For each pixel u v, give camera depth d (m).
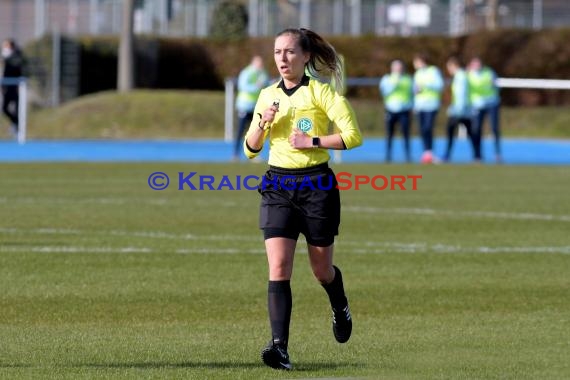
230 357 28.11
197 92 148.50
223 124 136.50
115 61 161.50
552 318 33.53
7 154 103.88
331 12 193.00
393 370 26.94
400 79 98.12
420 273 41.44
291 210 27.25
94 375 25.98
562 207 63.59
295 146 26.83
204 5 190.38
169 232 51.59
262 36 175.50
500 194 71.06
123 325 32.12
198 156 104.75
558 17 195.38
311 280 39.78
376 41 164.38
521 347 29.55
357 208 62.50
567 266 43.22
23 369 26.56
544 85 101.50
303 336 30.95
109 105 137.50
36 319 32.84
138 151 109.56
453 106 97.69
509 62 161.25
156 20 192.12
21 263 42.59
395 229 53.59
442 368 27.16
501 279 40.28
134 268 41.78
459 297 36.84
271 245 27.08
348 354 28.69
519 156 110.19
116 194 68.81
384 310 34.69
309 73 28.67
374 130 142.62
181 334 30.95
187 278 39.88
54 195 67.69
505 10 196.38
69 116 135.62
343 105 27.16
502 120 149.00
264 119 27.03
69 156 103.25
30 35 181.00
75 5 183.75
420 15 192.00
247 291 37.53
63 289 37.50
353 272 41.56
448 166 94.44
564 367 27.30
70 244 47.50
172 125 134.50
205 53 169.75
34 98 152.50
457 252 46.50
